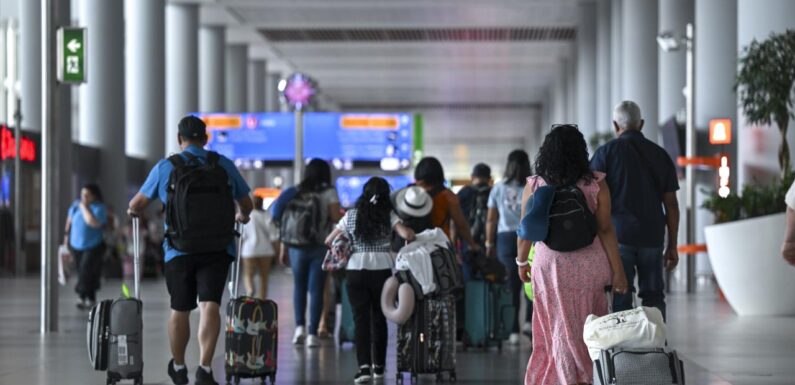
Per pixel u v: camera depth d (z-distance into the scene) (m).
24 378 10.39
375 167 43.34
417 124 44.75
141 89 44.62
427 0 48.31
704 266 27.97
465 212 13.87
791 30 17.91
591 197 7.50
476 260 12.52
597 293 7.43
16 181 33.91
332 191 12.96
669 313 17.69
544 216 7.36
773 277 16.56
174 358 9.39
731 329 14.85
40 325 16.17
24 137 34.94
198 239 8.99
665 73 32.66
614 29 41.75
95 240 19.64
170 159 9.25
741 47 19.06
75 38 15.31
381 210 10.39
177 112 49.91
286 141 43.50
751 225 16.59
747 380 9.95
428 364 10.05
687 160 24.20
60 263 19.08
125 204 41.06
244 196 9.58
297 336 13.16
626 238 8.69
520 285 13.21
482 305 12.69
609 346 6.61
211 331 9.16
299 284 13.09
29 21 36.16
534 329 7.59
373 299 10.53
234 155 43.56
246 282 18.56
